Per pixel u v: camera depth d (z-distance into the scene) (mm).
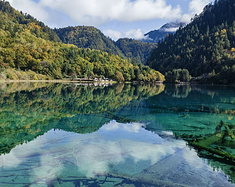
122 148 7828
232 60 109000
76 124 11672
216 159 6887
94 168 6012
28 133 9578
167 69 177500
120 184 5121
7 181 5176
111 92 36781
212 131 10805
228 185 5176
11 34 121312
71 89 41188
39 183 5117
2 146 7762
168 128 11320
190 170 5965
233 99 27562
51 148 7621
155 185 5094
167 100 25781
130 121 13016
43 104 18859
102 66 120688
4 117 12891
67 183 5141
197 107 19781
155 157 6957
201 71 135125
